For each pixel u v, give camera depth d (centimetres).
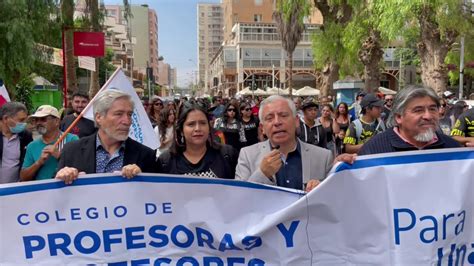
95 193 281
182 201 286
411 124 294
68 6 1445
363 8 1784
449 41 1437
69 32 1455
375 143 320
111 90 319
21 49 1209
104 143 322
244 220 285
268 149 321
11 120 454
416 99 292
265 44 6209
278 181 309
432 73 1454
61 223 280
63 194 279
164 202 286
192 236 287
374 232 276
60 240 280
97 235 282
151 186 285
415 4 1326
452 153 278
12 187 275
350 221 276
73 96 636
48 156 409
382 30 1458
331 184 273
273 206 284
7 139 463
